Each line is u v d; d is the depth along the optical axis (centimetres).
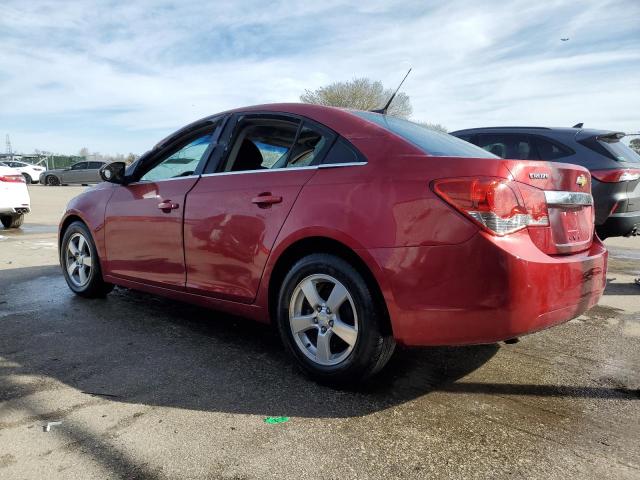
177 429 241
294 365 320
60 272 593
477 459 218
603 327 400
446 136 343
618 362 328
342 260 273
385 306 263
